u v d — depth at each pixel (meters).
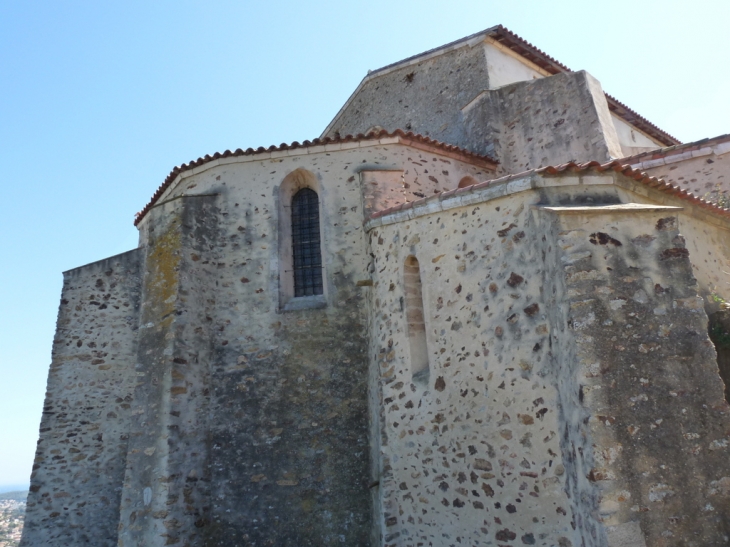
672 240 5.55
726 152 10.62
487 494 6.39
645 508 4.66
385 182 10.09
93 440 11.32
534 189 6.62
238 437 9.24
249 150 10.76
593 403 4.95
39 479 11.02
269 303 9.99
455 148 11.66
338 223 10.27
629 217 5.66
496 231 7.00
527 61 15.68
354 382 9.31
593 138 11.97
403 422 7.68
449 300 7.43
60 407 11.51
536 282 6.31
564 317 5.51
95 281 12.40
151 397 8.90
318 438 9.12
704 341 5.20
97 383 11.69
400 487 7.51
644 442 4.84
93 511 10.88
